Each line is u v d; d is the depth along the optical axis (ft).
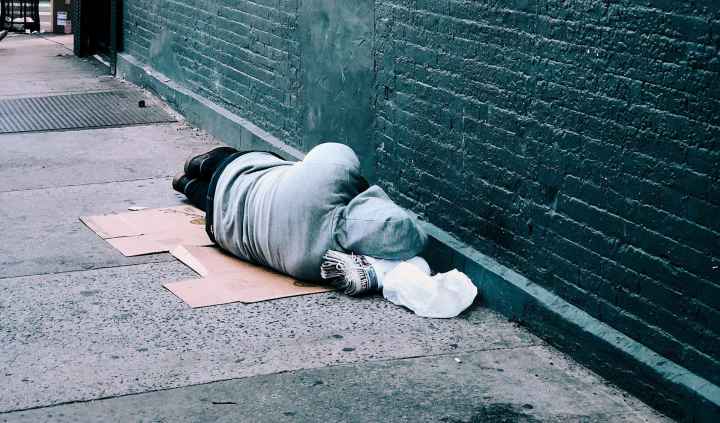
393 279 17.30
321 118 23.53
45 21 59.00
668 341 13.64
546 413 13.57
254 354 15.26
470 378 14.60
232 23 28.68
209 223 19.77
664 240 13.53
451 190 18.44
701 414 12.96
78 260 19.36
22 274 18.54
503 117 16.76
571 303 15.57
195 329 16.15
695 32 12.69
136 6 37.86
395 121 20.12
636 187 13.96
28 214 22.35
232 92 29.30
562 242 15.64
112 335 15.87
